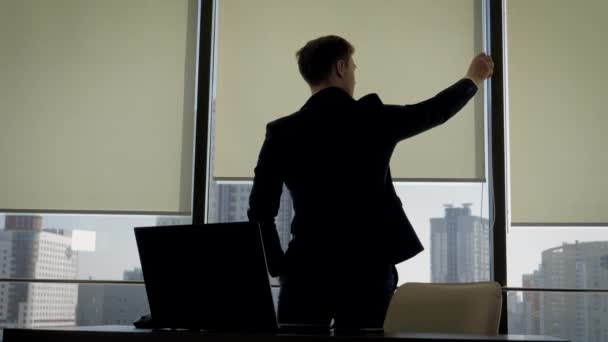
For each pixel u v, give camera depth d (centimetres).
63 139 369
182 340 119
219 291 137
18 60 378
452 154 358
